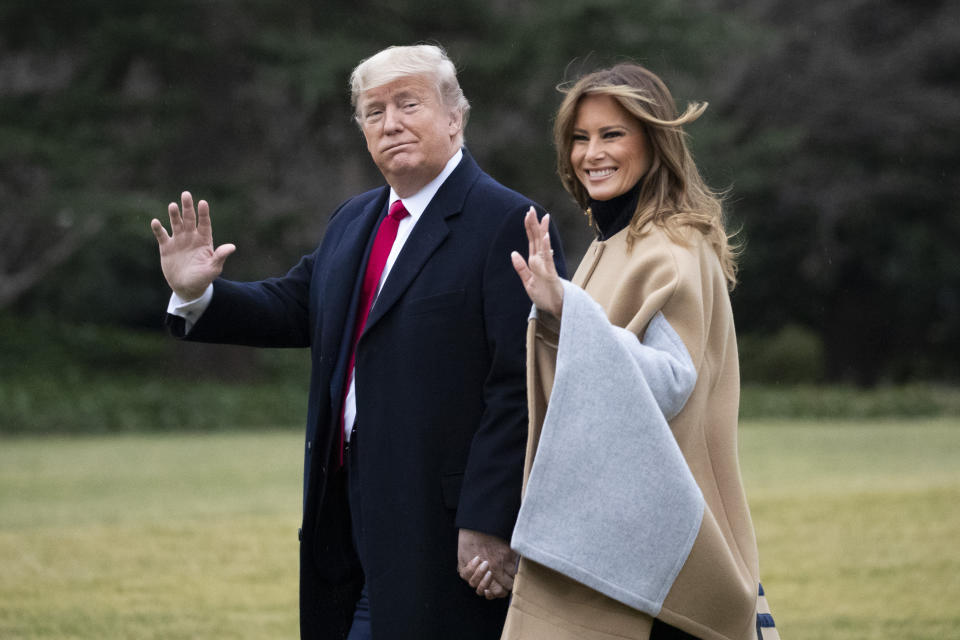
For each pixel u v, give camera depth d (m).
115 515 17.83
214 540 15.59
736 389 6.22
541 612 5.70
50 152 41.69
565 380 5.57
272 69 41.62
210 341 7.20
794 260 61.78
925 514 17.14
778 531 15.86
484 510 6.19
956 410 44.62
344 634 6.99
